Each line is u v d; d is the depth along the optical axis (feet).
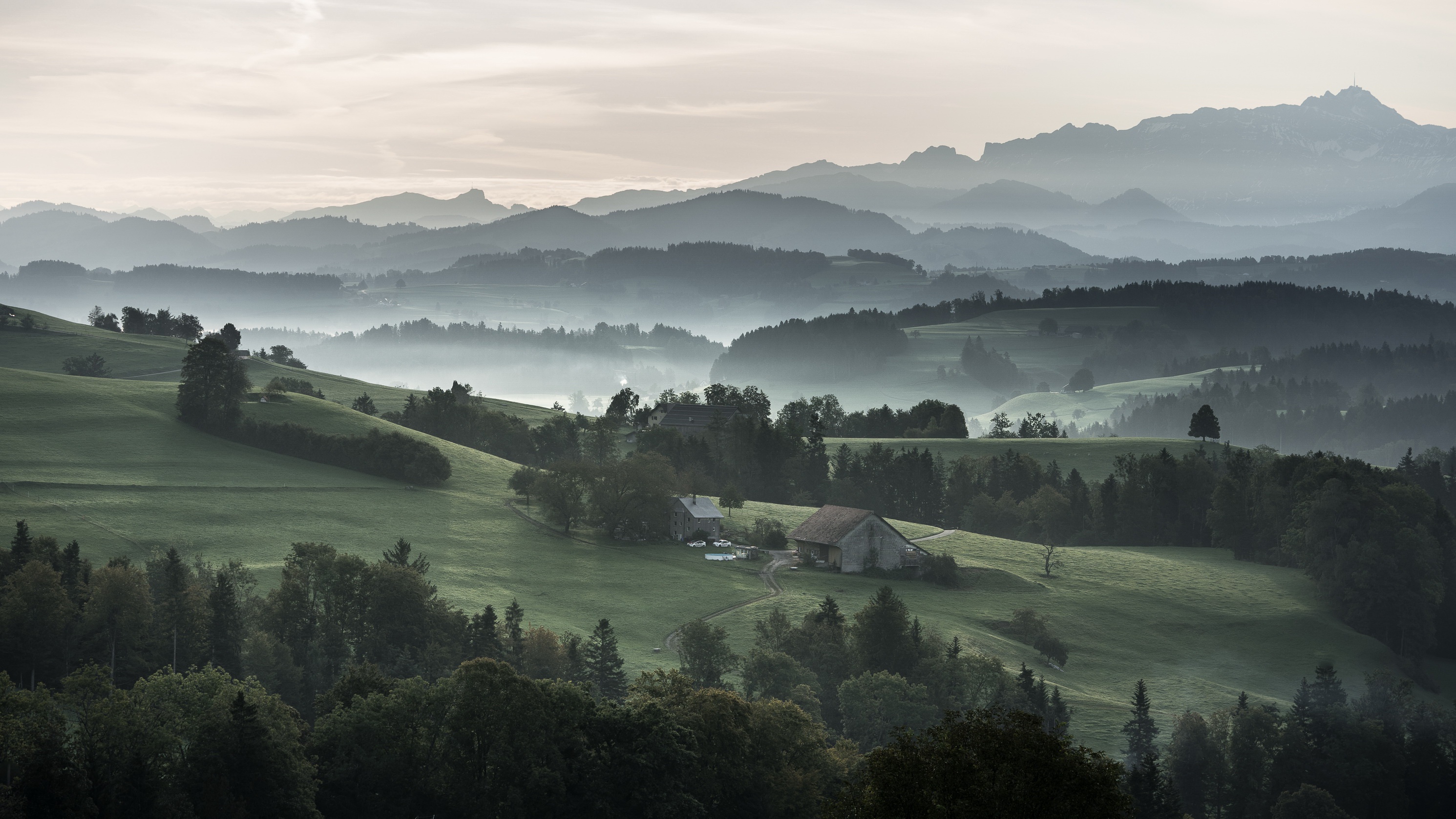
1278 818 313.94
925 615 451.12
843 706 317.63
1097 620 485.15
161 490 518.78
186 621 305.32
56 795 201.98
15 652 285.43
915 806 138.21
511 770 236.22
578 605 431.02
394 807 234.79
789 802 251.19
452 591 426.92
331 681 314.14
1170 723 376.27
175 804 213.05
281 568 421.59
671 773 239.50
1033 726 145.18
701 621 349.82
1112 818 132.46
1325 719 351.67
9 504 463.01
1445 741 360.48
